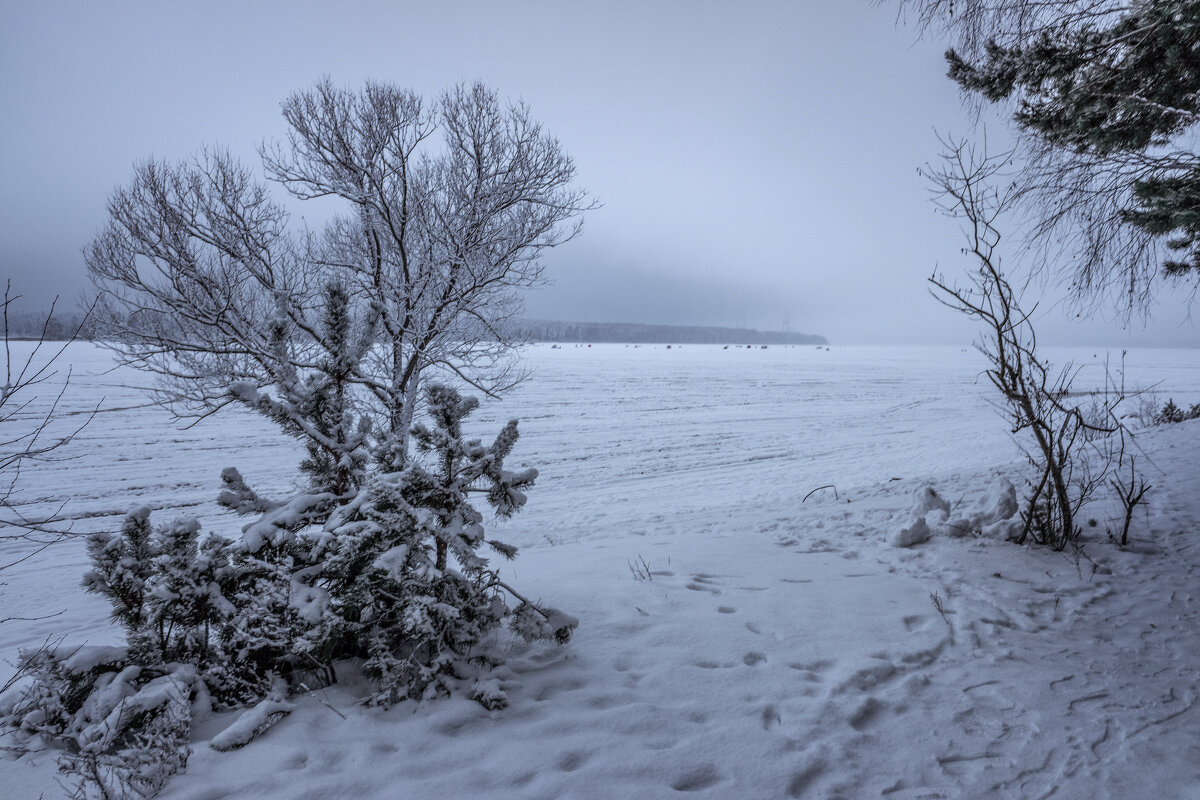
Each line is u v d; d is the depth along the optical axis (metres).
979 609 4.26
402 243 9.23
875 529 6.79
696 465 17.92
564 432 23.39
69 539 11.09
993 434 22.78
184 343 8.70
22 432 20.31
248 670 3.02
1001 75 5.61
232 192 8.82
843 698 3.04
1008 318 5.39
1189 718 2.89
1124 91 5.15
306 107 8.88
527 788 2.33
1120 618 4.06
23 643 5.48
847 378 52.47
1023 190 6.03
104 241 8.44
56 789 2.33
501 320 10.38
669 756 2.55
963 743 2.71
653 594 4.70
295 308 7.63
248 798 2.24
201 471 16.19
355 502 3.11
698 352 118.00
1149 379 47.34
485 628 3.30
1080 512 6.61
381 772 2.41
